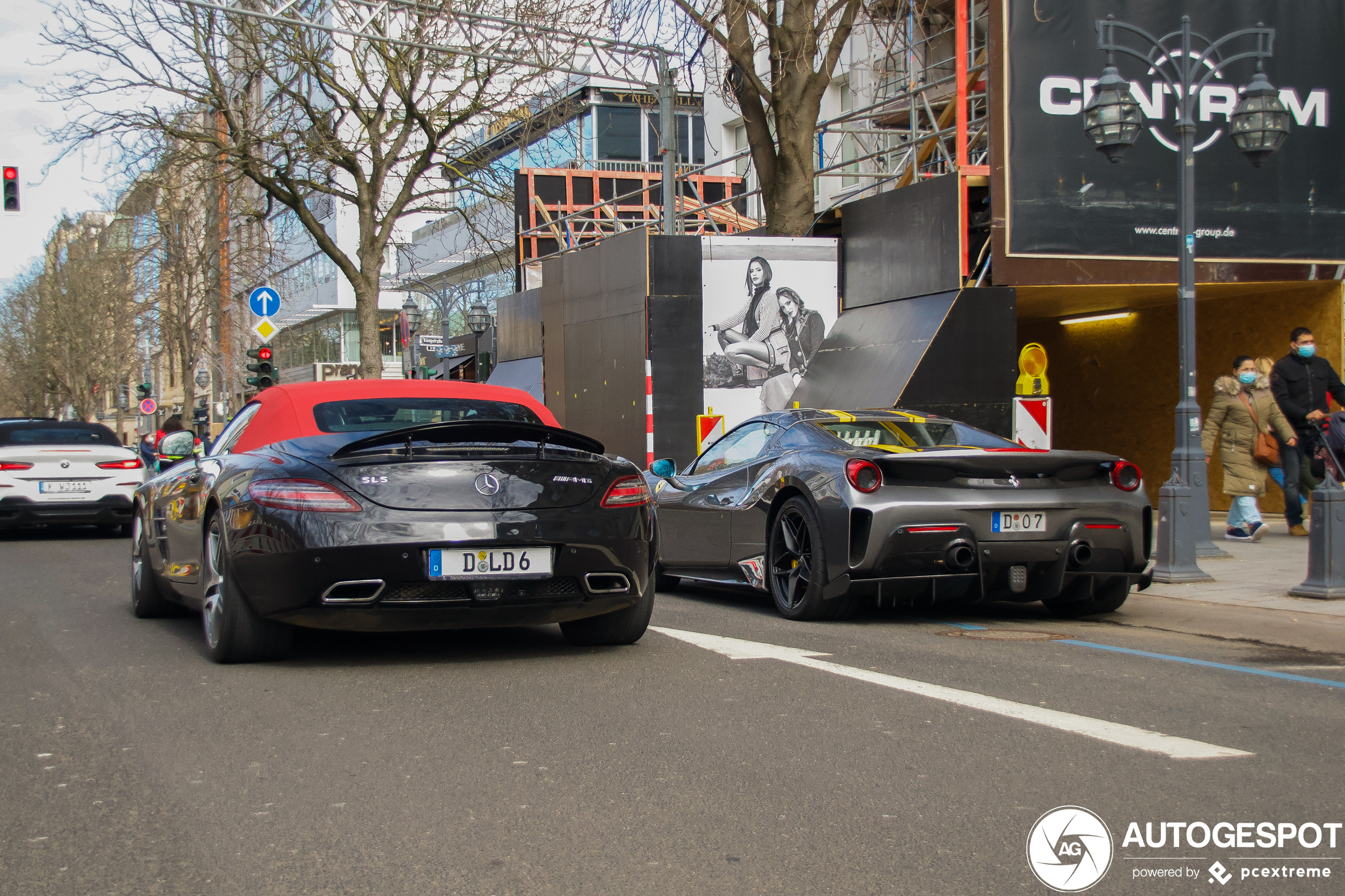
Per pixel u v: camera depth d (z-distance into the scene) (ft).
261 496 17.08
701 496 27.09
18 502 48.57
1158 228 42.42
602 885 9.15
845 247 49.21
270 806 11.19
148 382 216.74
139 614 24.31
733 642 20.25
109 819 10.85
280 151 77.56
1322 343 45.34
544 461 17.66
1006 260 41.29
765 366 49.24
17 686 17.02
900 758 12.59
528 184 84.94
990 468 21.67
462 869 9.51
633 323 50.24
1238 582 28.32
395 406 19.88
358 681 16.93
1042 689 16.20
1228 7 42.70
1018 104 41.14
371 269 79.36
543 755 12.83
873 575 21.52
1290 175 43.62
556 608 17.53
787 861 9.62
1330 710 14.92
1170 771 12.07
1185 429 32.48
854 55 70.79
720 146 93.04
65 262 178.70
